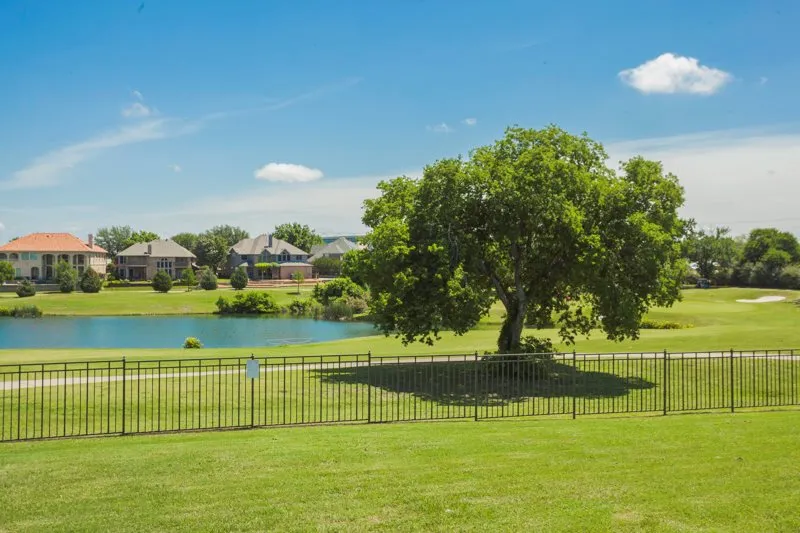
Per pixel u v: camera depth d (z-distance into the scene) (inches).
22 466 417.7
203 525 313.7
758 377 920.3
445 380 942.4
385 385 894.4
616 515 320.2
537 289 1080.2
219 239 6254.9
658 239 967.0
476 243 1018.7
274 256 5753.0
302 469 401.1
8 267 4340.6
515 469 398.0
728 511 323.6
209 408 722.2
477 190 993.5
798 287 3661.4
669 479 374.9
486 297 1054.4
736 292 3208.7
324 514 325.1
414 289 975.0
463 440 487.2
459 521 314.8
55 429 621.3
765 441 472.4
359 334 2357.3
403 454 438.3
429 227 1005.8
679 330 1627.7
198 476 389.4
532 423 590.6
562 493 352.2
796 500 337.7
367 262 1027.3
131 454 449.7
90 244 5447.8
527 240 1045.2
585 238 952.3
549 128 1083.9
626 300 970.7
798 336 1339.8
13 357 1131.9
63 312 3267.7
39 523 318.3
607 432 520.7
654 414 671.8
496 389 878.4
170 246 5590.6
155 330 2514.8
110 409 703.1
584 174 1008.2
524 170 981.8
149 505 340.8
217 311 3371.1
